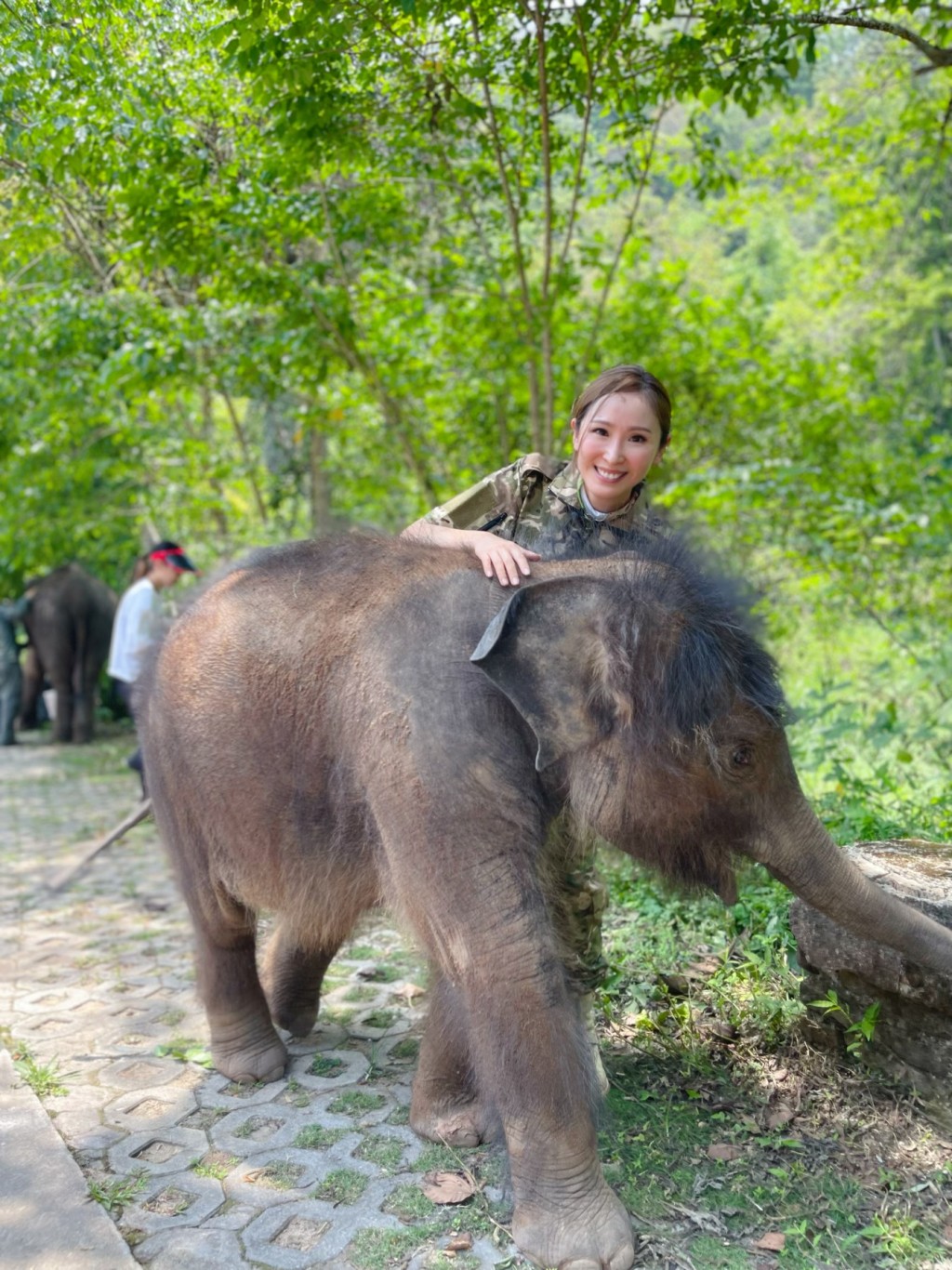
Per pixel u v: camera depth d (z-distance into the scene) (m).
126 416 9.29
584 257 7.52
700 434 8.63
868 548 7.11
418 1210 2.46
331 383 8.31
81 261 6.15
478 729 2.27
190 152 4.89
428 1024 2.81
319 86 4.15
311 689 2.57
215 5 3.56
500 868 2.23
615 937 3.91
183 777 2.96
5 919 5.01
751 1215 2.41
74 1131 2.88
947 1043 2.67
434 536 2.69
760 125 8.98
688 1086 2.98
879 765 5.90
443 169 5.83
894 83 7.47
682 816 2.27
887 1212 2.40
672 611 2.24
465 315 7.36
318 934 2.83
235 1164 2.70
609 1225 2.23
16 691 12.12
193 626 3.00
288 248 6.60
